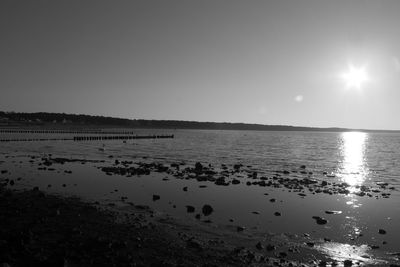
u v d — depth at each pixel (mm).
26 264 11594
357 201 25266
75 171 36188
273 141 130625
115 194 25031
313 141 145750
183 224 17938
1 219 16375
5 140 88750
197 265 12625
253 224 18562
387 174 43844
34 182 28750
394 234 17500
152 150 73125
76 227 15695
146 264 12344
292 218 20000
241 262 13227
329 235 17172
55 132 150125
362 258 14359
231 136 180000
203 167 42312
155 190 27047
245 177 35906
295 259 14000
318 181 35625
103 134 148625
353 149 97500
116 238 14648
